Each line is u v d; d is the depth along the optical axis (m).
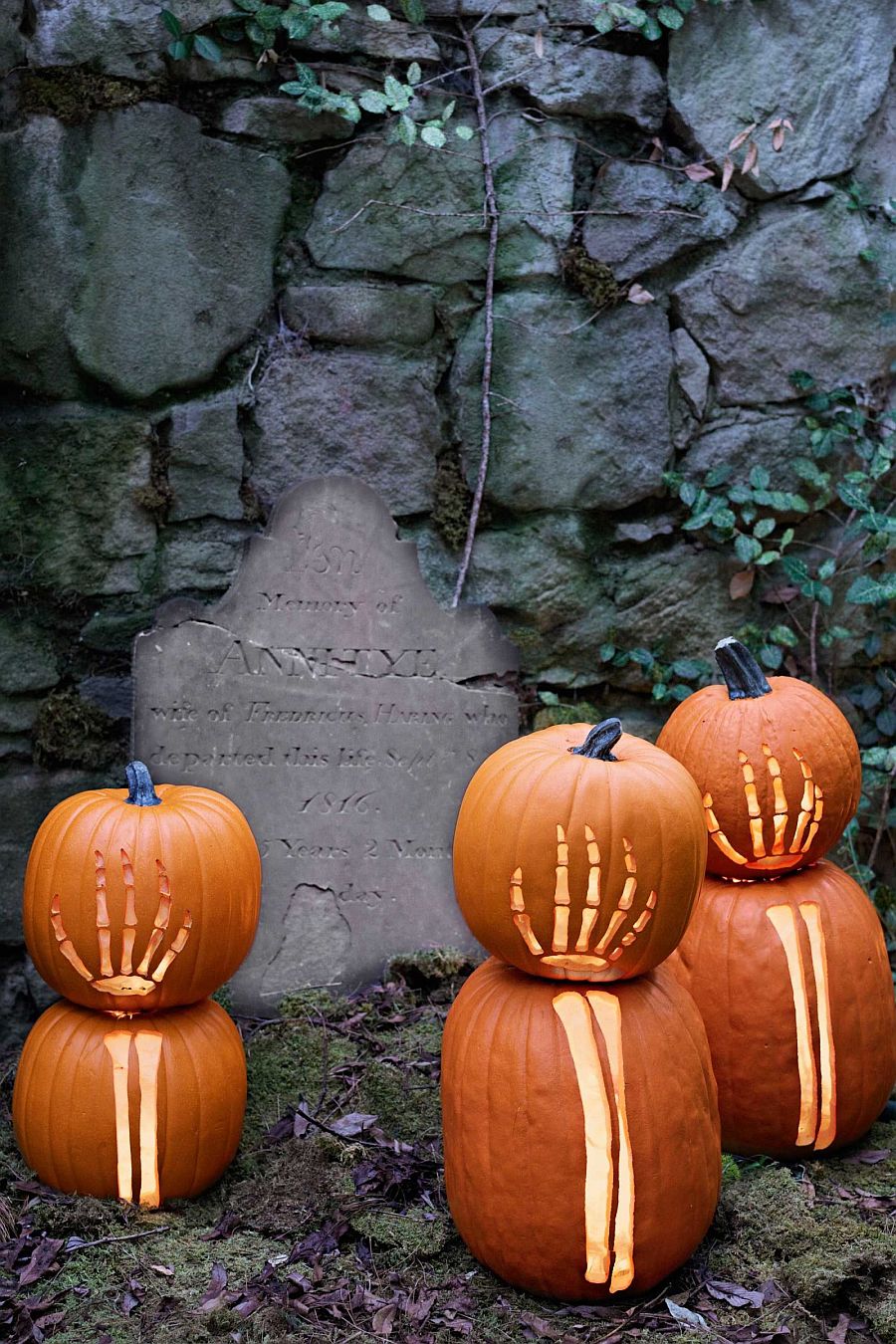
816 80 3.88
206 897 2.61
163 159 3.49
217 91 3.55
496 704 3.61
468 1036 2.40
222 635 3.46
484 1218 2.35
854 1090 2.79
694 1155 2.35
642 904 2.30
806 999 2.76
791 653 4.01
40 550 3.49
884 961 2.89
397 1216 2.58
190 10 3.46
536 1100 2.28
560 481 3.83
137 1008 2.66
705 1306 2.34
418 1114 2.95
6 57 3.38
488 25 3.71
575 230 3.80
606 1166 2.28
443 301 3.76
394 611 3.55
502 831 2.32
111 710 3.56
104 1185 2.61
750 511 3.92
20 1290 2.34
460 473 3.80
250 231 3.60
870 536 3.95
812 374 3.95
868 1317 2.31
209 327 3.58
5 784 3.48
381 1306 2.31
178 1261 2.44
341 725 3.54
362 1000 3.50
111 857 2.54
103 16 3.41
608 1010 2.37
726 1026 2.78
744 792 2.79
